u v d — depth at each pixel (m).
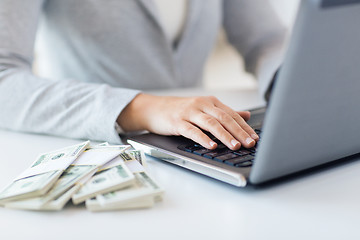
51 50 1.24
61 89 0.72
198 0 1.31
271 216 0.37
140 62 1.24
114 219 0.37
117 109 0.64
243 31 1.40
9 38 0.87
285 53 0.33
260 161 0.39
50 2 1.14
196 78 1.42
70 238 0.34
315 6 0.31
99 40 1.16
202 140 0.52
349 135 0.44
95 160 0.47
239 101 0.97
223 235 0.34
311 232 0.34
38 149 0.62
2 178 0.49
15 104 0.73
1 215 0.39
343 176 0.46
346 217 0.37
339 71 0.36
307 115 0.37
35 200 0.39
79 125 0.66
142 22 1.21
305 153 0.41
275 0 1.58
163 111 0.62
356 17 0.34
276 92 0.34
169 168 0.51
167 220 0.37
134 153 0.53
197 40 1.36
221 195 0.42
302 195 0.42
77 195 0.39
